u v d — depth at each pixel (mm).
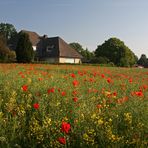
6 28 133000
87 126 6348
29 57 61000
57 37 88188
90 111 7293
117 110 7703
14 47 90750
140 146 5680
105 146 5801
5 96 9398
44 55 86312
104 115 7254
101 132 6008
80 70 30500
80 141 5910
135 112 7555
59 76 17062
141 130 6297
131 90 12836
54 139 5930
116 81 16641
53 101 8211
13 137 6129
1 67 24531
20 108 7406
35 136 6188
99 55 104188
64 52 85375
